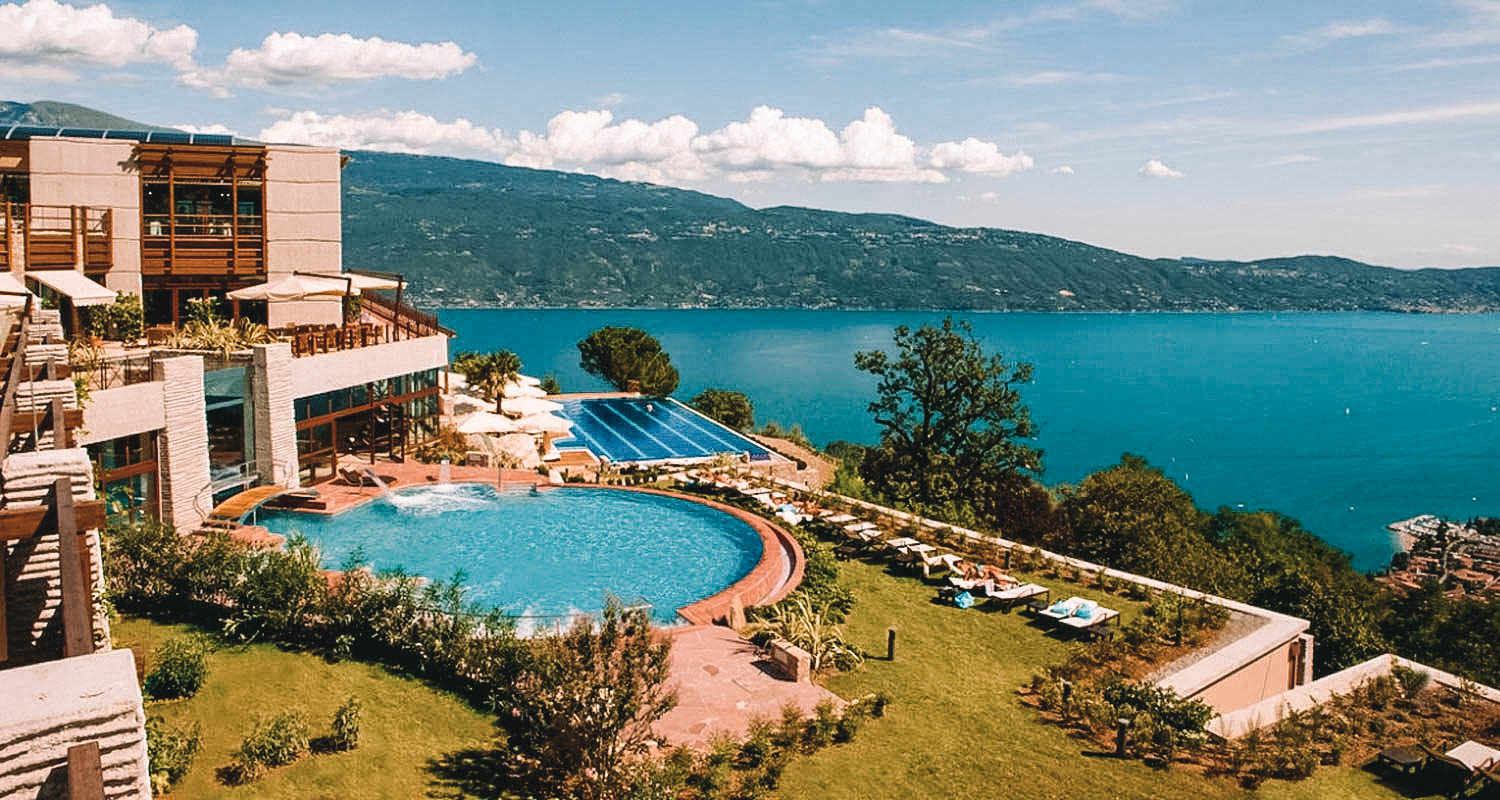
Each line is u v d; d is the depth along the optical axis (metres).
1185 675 20.31
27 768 4.96
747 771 14.80
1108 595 25.98
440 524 29.69
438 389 40.38
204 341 29.83
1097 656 21.11
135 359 24.70
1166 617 22.98
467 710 16.03
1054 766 16.17
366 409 34.69
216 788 12.86
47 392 15.79
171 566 19.30
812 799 14.30
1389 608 47.84
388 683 16.73
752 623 21.56
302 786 13.15
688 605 22.48
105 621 12.88
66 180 35.16
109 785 5.19
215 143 38.03
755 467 44.88
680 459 45.31
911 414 52.28
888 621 22.95
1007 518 40.91
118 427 22.70
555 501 33.09
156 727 13.29
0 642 8.58
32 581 10.99
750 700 17.39
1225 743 17.77
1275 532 66.69
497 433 41.28
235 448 28.73
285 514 29.08
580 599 23.64
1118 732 16.89
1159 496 39.72
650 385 69.44
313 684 16.44
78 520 8.43
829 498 34.94
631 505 32.84
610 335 71.38
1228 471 176.75
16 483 9.81
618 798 13.16
